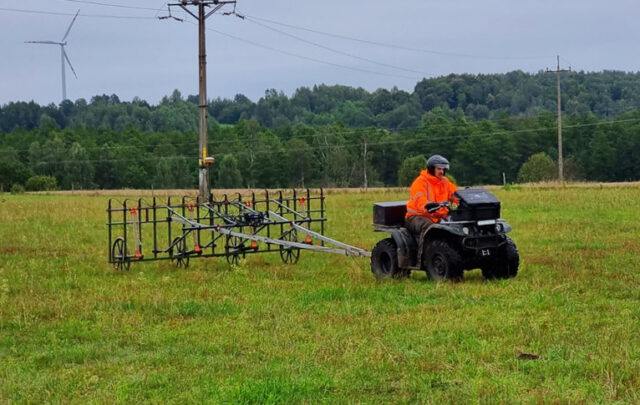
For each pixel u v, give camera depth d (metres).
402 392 7.60
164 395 7.73
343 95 173.75
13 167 90.00
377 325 10.16
